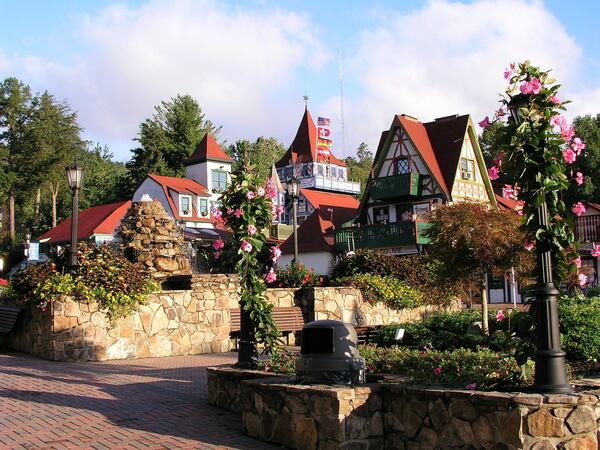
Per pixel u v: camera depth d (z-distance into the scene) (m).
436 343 13.35
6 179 63.62
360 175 96.19
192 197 50.84
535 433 5.45
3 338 16.77
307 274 20.06
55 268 15.18
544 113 6.32
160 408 8.88
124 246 17.70
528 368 6.48
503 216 14.59
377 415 6.64
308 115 72.25
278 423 7.00
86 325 14.13
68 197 73.56
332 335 7.11
